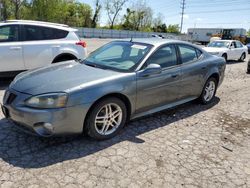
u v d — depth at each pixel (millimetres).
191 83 5090
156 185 2924
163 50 4562
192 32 51281
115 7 69000
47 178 2906
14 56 6281
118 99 3861
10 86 3727
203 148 3855
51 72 3953
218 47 15375
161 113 5133
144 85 4129
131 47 4598
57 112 3273
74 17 69062
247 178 3193
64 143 3680
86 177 2967
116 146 3701
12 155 3318
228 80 9352
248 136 4395
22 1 51688
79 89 3408
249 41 41344
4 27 6172
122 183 2912
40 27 6691
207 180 3092
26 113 3281
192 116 5117
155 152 3621
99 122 3766
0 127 4078
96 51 4973
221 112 5496
